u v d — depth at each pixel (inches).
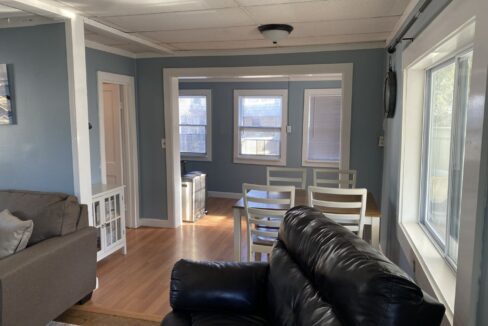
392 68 140.5
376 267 48.4
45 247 100.8
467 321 51.6
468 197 52.4
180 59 187.6
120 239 160.2
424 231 105.3
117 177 199.3
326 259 60.6
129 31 142.2
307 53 169.8
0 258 96.7
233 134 276.8
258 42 160.9
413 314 43.8
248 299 81.0
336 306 52.6
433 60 90.9
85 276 115.0
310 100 259.0
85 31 136.8
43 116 122.1
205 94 278.7
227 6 109.7
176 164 200.7
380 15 118.0
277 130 269.0
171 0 104.0
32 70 121.0
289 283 69.7
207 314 78.1
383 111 160.4
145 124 197.9
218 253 164.9
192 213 213.5
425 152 110.3
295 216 84.0
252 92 269.0
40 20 116.9
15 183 128.2
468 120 53.7
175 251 167.3
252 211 120.6
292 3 106.6
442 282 73.1
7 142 126.4
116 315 112.2
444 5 69.6
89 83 162.2
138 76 194.7
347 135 168.7
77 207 116.8
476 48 51.1
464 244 53.1
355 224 115.7
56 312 102.4
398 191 117.6
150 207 203.8
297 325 60.1
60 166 123.0
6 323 86.4
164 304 119.2
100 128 169.5
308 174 264.4
